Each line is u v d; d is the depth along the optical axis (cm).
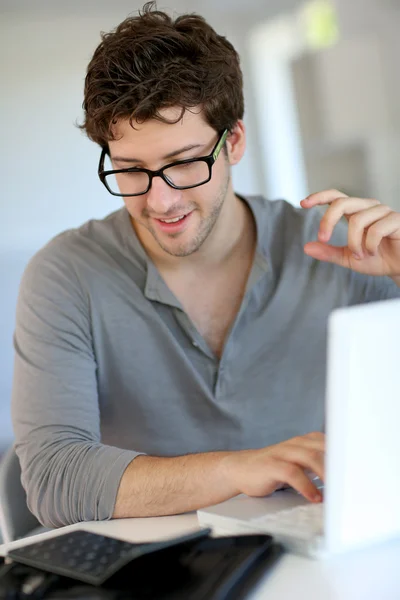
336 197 134
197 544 85
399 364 80
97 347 145
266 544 85
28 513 140
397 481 84
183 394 148
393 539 87
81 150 398
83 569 81
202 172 131
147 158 127
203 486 107
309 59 411
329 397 77
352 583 78
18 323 142
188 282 148
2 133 394
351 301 156
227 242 147
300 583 80
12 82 390
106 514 112
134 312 145
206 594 75
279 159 425
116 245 148
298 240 155
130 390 148
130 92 123
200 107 129
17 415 132
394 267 140
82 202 402
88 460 117
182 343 148
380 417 80
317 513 93
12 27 390
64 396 132
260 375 150
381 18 393
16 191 396
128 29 133
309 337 153
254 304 150
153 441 151
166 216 131
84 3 391
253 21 417
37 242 400
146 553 80
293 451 102
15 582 82
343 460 79
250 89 422
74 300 142
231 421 149
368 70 398
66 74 395
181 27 137
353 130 405
